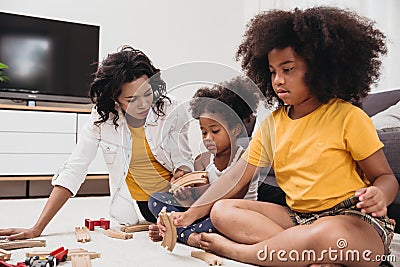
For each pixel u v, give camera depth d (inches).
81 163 51.3
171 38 133.6
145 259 37.3
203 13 138.1
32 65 118.0
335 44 38.7
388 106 69.6
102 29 125.5
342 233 31.9
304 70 38.5
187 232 43.6
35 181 116.2
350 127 36.6
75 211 75.3
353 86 40.8
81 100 122.9
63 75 121.0
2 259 36.1
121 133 50.6
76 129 113.7
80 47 122.4
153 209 48.0
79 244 43.8
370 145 35.9
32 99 117.9
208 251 39.4
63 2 121.7
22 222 61.8
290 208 40.2
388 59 100.3
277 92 39.9
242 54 46.7
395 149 44.4
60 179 49.7
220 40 140.3
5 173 106.5
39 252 37.5
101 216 68.4
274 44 38.9
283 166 40.3
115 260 36.8
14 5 117.1
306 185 37.8
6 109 107.0
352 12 42.2
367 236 32.6
